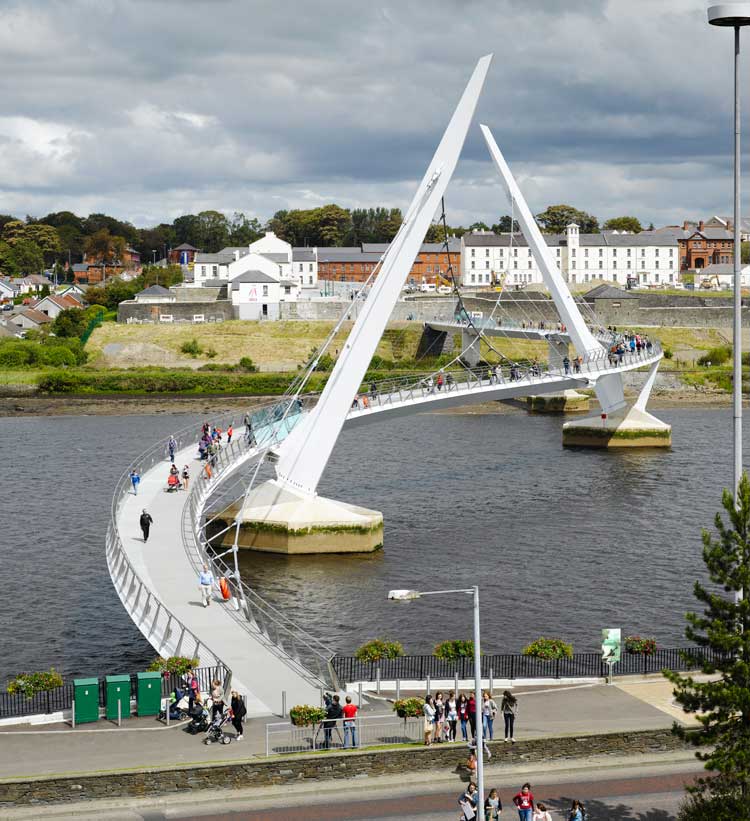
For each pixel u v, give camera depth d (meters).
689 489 109.56
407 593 35.88
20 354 196.38
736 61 40.84
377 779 40.62
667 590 74.62
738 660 36.91
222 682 46.53
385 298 86.25
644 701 47.25
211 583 58.00
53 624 67.25
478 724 35.91
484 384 112.94
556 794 39.81
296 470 86.50
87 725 44.16
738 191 42.12
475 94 86.81
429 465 124.56
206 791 39.16
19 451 131.88
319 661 54.38
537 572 79.25
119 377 184.88
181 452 99.44
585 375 123.44
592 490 109.38
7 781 37.53
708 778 36.88
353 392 86.44
